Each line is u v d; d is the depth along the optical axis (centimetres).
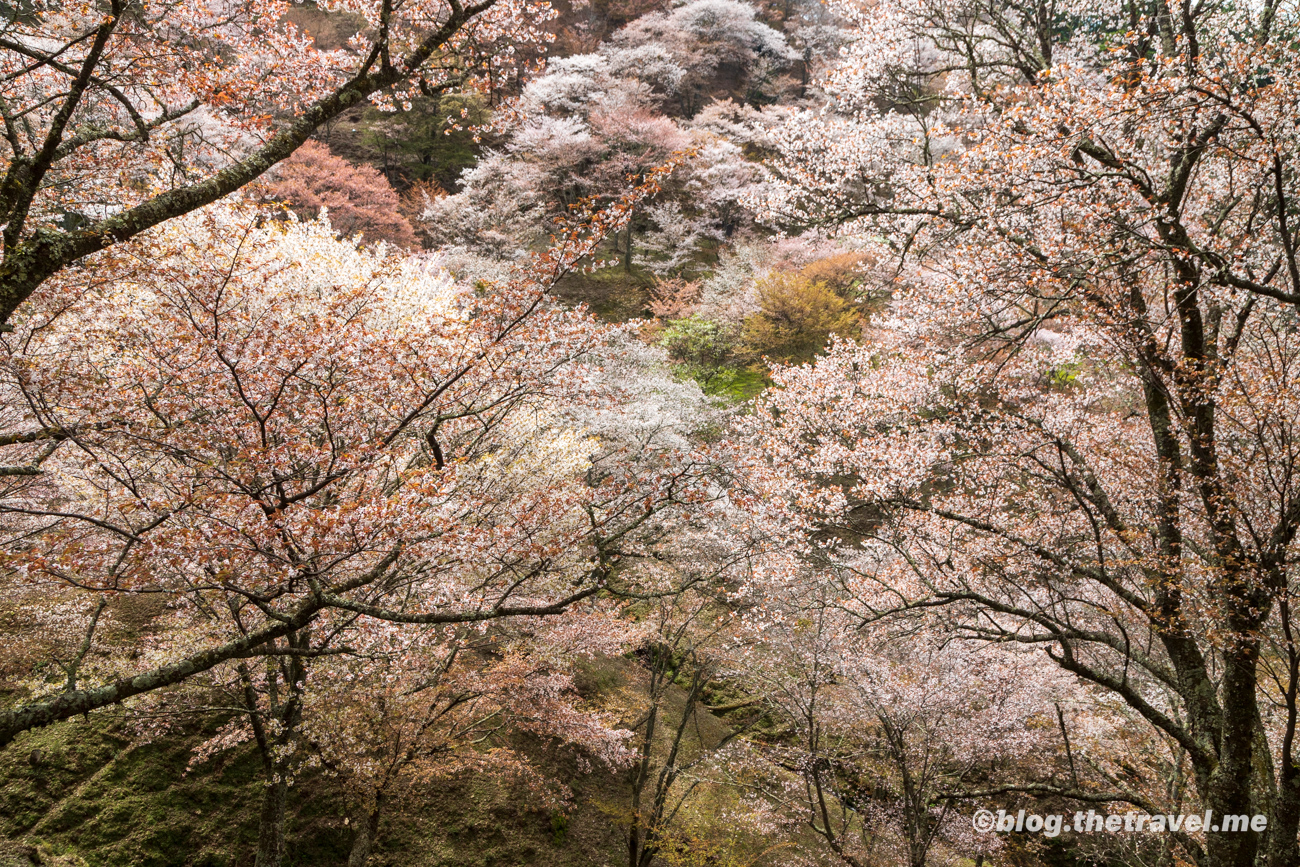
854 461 1092
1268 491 679
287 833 1132
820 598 1187
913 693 1102
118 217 457
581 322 648
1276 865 651
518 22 740
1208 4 884
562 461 1226
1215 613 686
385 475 631
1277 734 981
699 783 1519
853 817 1366
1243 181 829
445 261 3272
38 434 553
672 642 1334
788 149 1105
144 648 991
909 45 1101
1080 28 1080
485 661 1260
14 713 408
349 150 4503
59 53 461
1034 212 793
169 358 600
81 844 1020
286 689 872
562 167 4088
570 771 1458
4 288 407
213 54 646
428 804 1275
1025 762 1383
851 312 2803
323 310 942
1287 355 781
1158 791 1174
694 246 4166
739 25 5712
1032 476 990
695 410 2216
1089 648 1075
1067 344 1080
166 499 534
